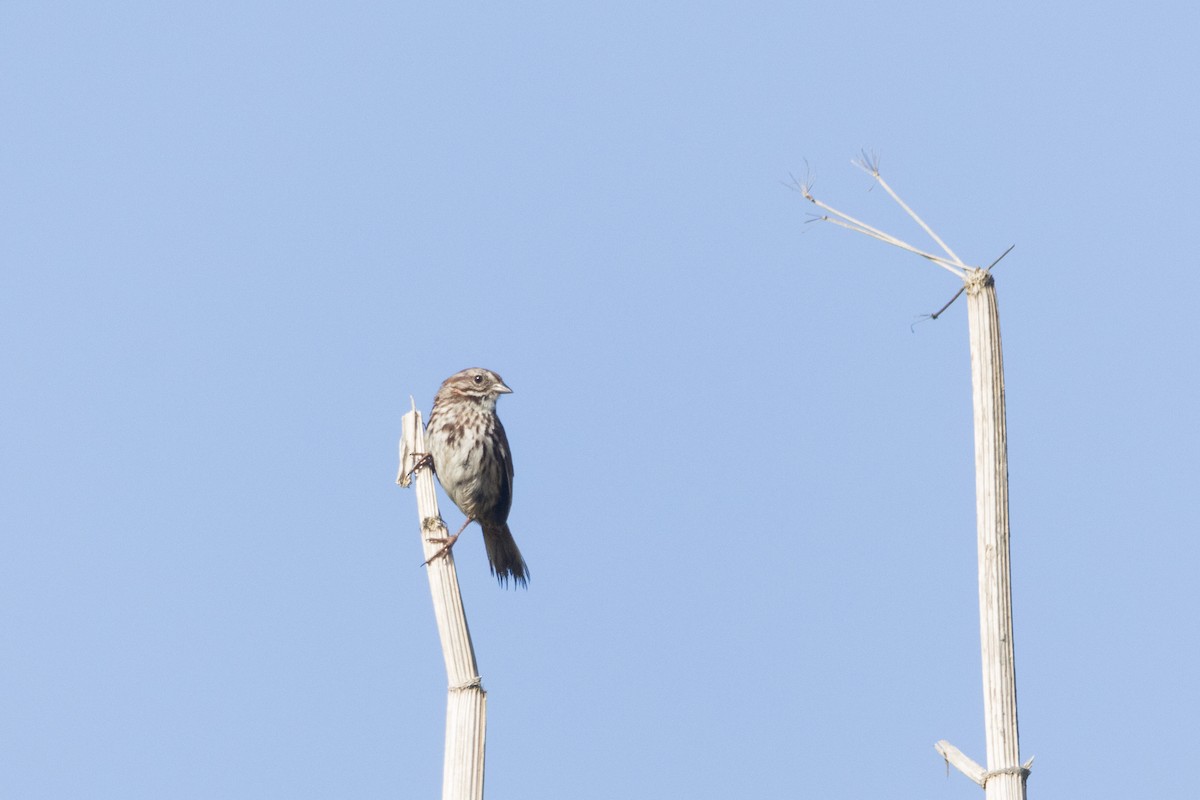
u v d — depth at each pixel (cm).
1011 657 991
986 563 1008
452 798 1002
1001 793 970
